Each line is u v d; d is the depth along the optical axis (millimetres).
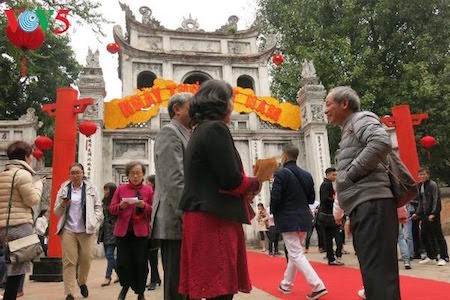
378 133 3461
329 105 3979
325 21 23406
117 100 16719
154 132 16828
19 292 6688
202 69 20000
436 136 19875
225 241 2754
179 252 3729
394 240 3434
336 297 5645
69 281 6270
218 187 2807
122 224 5574
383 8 21719
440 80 19781
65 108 10445
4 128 15773
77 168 6555
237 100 18297
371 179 3561
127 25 20578
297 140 18359
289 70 22641
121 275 5617
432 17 21625
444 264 8719
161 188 3824
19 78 19734
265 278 7906
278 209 6043
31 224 4734
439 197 9289
